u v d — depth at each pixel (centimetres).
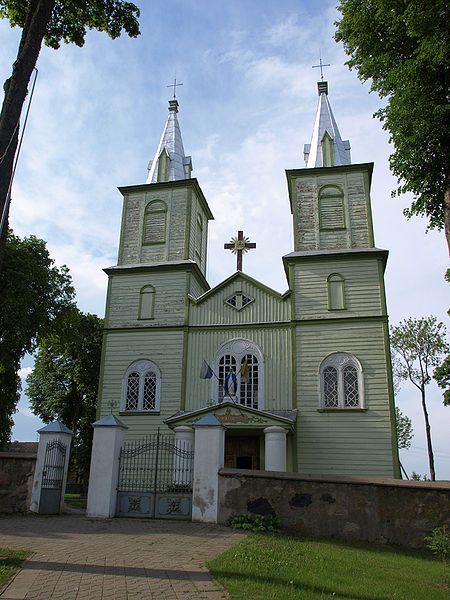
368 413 2312
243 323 2592
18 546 1107
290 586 837
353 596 809
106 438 1702
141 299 2753
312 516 1478
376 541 1439
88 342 4375
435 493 1456
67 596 751
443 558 1212
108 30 1552
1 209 1061
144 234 2923
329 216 2723
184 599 753
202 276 2927
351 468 2255
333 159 2875
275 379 2467
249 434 2352
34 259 3162
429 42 1462
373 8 1720
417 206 1756
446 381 3453
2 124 1102
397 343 4541
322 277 2580
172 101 3394
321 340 2472
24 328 2962
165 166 3098
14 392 3184
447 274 2511
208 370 2412
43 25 1206
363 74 1794
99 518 1590
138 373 2611
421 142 1603
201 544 1200
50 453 1725
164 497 1620
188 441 2200
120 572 902
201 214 3192
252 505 1511
